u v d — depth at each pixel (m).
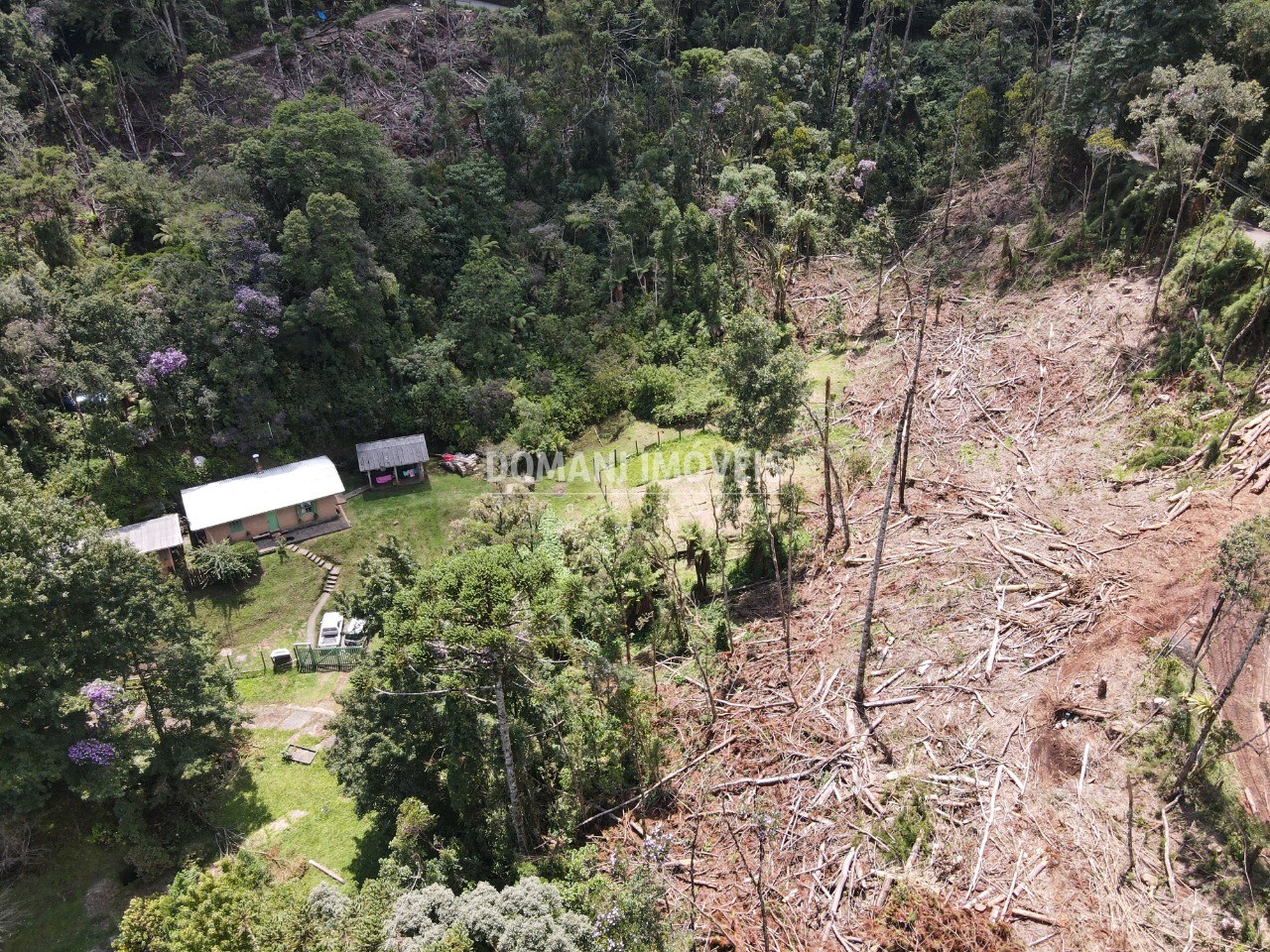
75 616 28.02
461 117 56.88
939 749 24.25
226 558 38.50
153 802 29.02
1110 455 32.50
